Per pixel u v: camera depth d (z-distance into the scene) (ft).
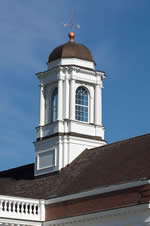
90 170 210.79
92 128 239.71
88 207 191.11
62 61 242.99
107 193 185.68
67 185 211.41
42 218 206.18
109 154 213.66
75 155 232.32
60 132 234.17
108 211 181.37
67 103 237.45
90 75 243.60
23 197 205.67
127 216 177.37
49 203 206.49
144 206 171.01
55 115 243.19
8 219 200.23
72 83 238.07
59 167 229.86
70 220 194.29
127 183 179.11
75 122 235.61
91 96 243.40
